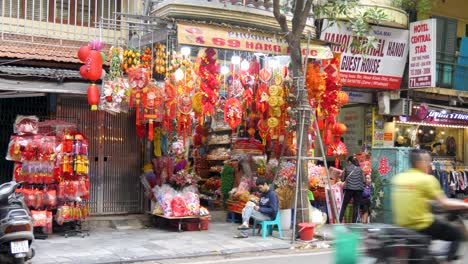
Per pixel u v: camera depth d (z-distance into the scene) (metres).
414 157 6.47
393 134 17.58
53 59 11.13
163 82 11.32
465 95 18.75
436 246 6.78
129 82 10.57
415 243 5.97
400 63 16.83
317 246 10.77
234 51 12.20
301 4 11.35
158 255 9.48
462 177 17.91
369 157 16.25
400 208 6.38
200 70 11.36
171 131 12.31
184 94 11.06
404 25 16.53
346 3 12.07
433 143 19.20
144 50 11.30
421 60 16.36
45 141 10.70
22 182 10.64
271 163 13.23
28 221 7.98
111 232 11.77
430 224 6.38
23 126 10.64
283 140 12.95
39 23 12.14
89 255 9.34
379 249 5.91
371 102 17.20
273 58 12.69
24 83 10.12
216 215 13.74
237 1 12.31
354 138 17.75
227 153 15.01
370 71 16.30
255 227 11.80
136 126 12.45
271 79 12.38
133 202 12.91
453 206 6.33
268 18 12.72
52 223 11.27
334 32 15.35
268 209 11.29
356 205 12.84
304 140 11.66
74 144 10.93
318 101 12.57
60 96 11.98
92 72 10.11
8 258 8.38
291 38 11.39
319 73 12.43
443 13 18.75
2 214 8.02
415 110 17.53
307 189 11.62
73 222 11.45
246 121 13.93
